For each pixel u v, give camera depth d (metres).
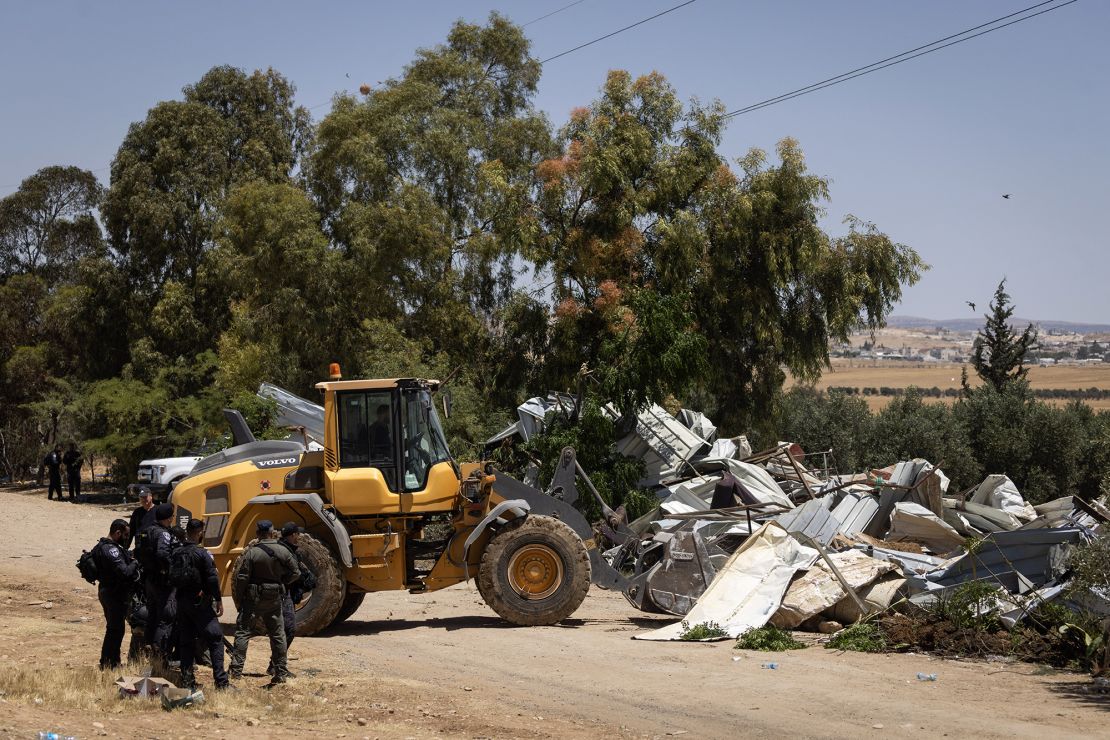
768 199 27.42
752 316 28.77
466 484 13.95
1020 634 11.34
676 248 27.11
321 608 13.19
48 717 8.00
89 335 37.72
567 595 13.48
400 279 31.75
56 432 43.03
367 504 13.59
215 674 9.59
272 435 26.12
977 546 12.72
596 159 26.42
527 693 9.88
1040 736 7.92
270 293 31.75
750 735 8.24
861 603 12.45
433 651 12.05
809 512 17.19
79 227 56.97
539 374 28.67
